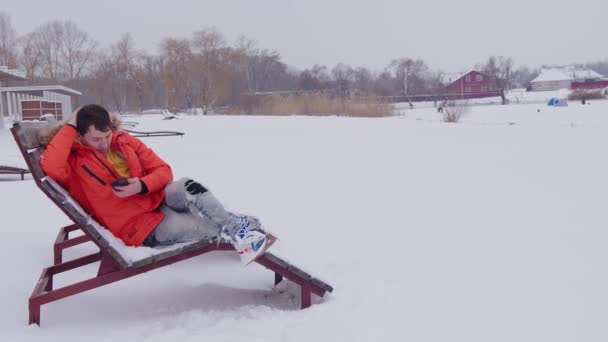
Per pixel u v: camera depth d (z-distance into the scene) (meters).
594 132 13.91
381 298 3.39
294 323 3.08
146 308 3.46
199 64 63.09
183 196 3.28
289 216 5.58
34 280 3.82
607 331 2.89
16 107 28.53
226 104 64.44
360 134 14.72
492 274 3.78
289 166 9.16
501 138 12.64
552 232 4.75
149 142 13.75
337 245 4.54
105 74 72.06
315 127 18.02
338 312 3.21
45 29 73.00
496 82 98.50
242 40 87.19
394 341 2.83
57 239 4.27
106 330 3.11
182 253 3.19
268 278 4.04
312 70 95.75
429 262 4.06
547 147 10.67
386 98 31.91
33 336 2.99
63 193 3.02
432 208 5.80
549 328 2.95
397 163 9.15
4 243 4.65
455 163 8.92
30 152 3.10
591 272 3.76
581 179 7.14
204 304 3.54
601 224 4.94
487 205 5.86
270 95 41.50
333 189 7.02
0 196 6.84
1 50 65.94
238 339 2.89
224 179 7.93
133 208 3.26
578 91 67.62
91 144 3.25
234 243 3.17
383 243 4.57
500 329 2.95
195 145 12.85
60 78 73.69
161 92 71.19
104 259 3.20
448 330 2.94
